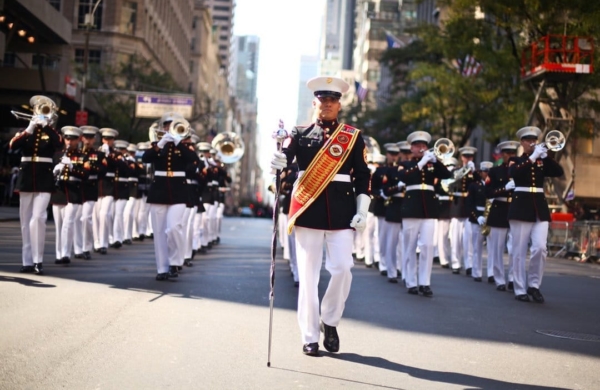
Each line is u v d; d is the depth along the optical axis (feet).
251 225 147.02
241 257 58.90
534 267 41.04
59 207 46.50
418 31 113.09
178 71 307.17
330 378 21.50
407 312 34.17
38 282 36.37
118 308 30.42
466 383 21.74
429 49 112.47
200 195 56.13
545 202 41.04
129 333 25.91
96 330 26.11
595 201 124.47
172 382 20.31
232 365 22.40
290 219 24.34
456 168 58.80
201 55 378.12
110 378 20.40
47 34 123.85
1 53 103.55
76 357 22.39
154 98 135.64
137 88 165.17
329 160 24.29
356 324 30.25
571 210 107.34
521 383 22.09
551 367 24.40
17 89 127.24
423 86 114.21
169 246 41.93
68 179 45.75
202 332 26.68
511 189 42.06
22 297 31.71
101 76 160.76
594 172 124.26
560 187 120.67
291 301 35.01
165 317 29.07
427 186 41.81
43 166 39.45
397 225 47.91
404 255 43.42
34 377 20.11
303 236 24.66
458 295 42.55
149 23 235.20
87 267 45.11
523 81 98.43
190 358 22.95
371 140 64.54
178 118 41.34
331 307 24.79
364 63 391.86
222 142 70.95
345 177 24.89
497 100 112.16
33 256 39.70
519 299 41.32
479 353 25.89
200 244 59.21
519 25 97.19
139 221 72.95
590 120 101.04
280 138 24.30
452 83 107.76
